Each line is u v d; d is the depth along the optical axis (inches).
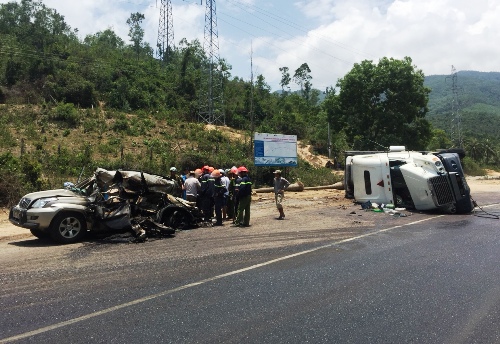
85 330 191.8
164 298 235.3
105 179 445.1
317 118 2652.6
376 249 358.6
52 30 3080.7
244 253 346.9
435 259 321.7
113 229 416.8
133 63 2807.6
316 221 526.0
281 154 1038.4
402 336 184.9
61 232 394.3
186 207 473.4
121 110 2181.3
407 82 1531.7
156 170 1015.0
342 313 211.8
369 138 1593.3
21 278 276.2
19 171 686.5
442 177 587.5
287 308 218.8
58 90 2103.8
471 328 193.6
